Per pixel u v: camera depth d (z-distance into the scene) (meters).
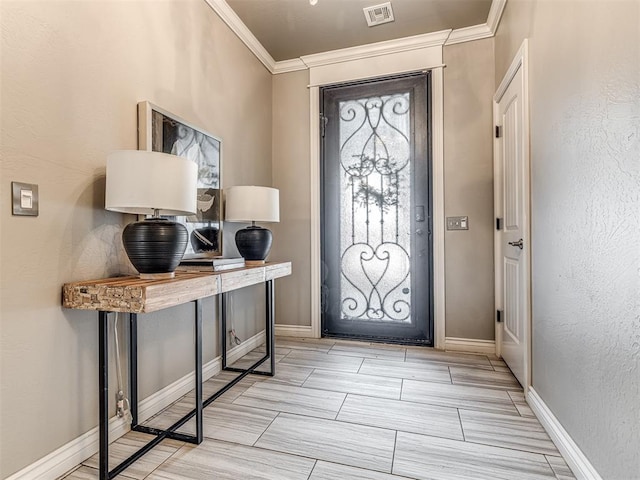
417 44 2.91
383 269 3.05
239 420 1.74
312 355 2.72
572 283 1.37
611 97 1.09
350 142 3.14
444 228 2.87
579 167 1.31
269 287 2.36
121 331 1.64
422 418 1.75
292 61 3.25
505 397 1.97
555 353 1.53
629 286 1.01
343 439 1.57
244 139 2.80
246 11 2.53
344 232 3.16
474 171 2.79
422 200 2.94
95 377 1.50
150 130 1.74
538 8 1.73
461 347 2.82
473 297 2.79
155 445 1.51
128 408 1.64
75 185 1.41
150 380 1.80
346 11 2.54
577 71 1.32
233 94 2.63
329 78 3.17
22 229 1.21
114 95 1.59
